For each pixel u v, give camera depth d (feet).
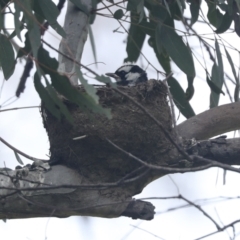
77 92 20.40
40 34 20.06
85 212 22.72
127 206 23.16
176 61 27.17
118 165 23.12
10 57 23.56
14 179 21.79
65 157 23.13
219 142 24.16
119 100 23.71
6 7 22.61
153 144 23.53
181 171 17.87
